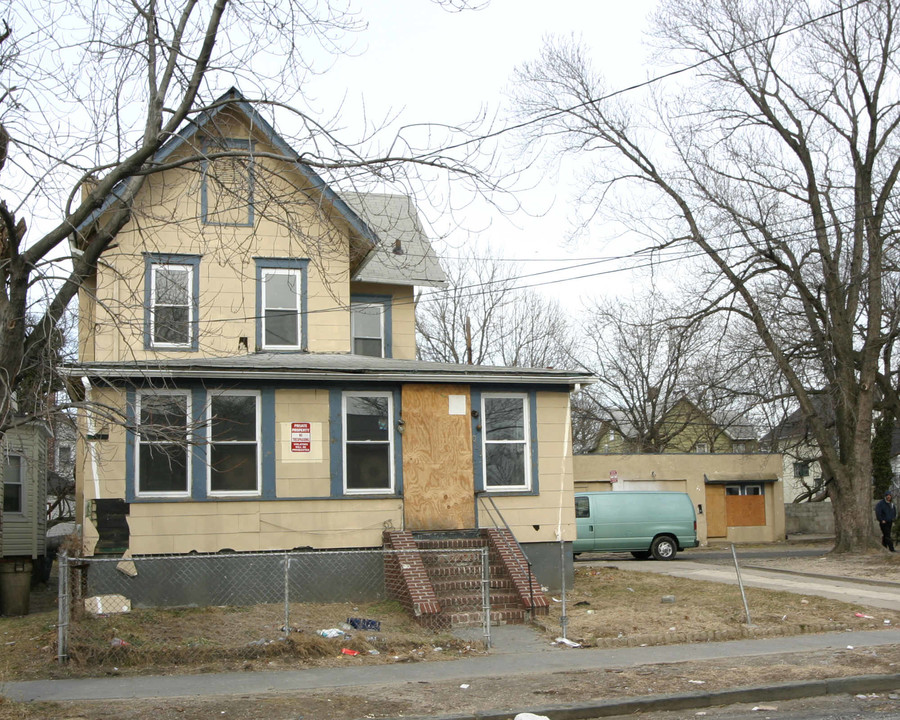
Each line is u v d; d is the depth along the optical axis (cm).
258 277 1970
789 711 928
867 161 2866
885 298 3072
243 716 888
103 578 1522
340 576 1638
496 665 1145
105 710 909
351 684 1037
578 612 1539
